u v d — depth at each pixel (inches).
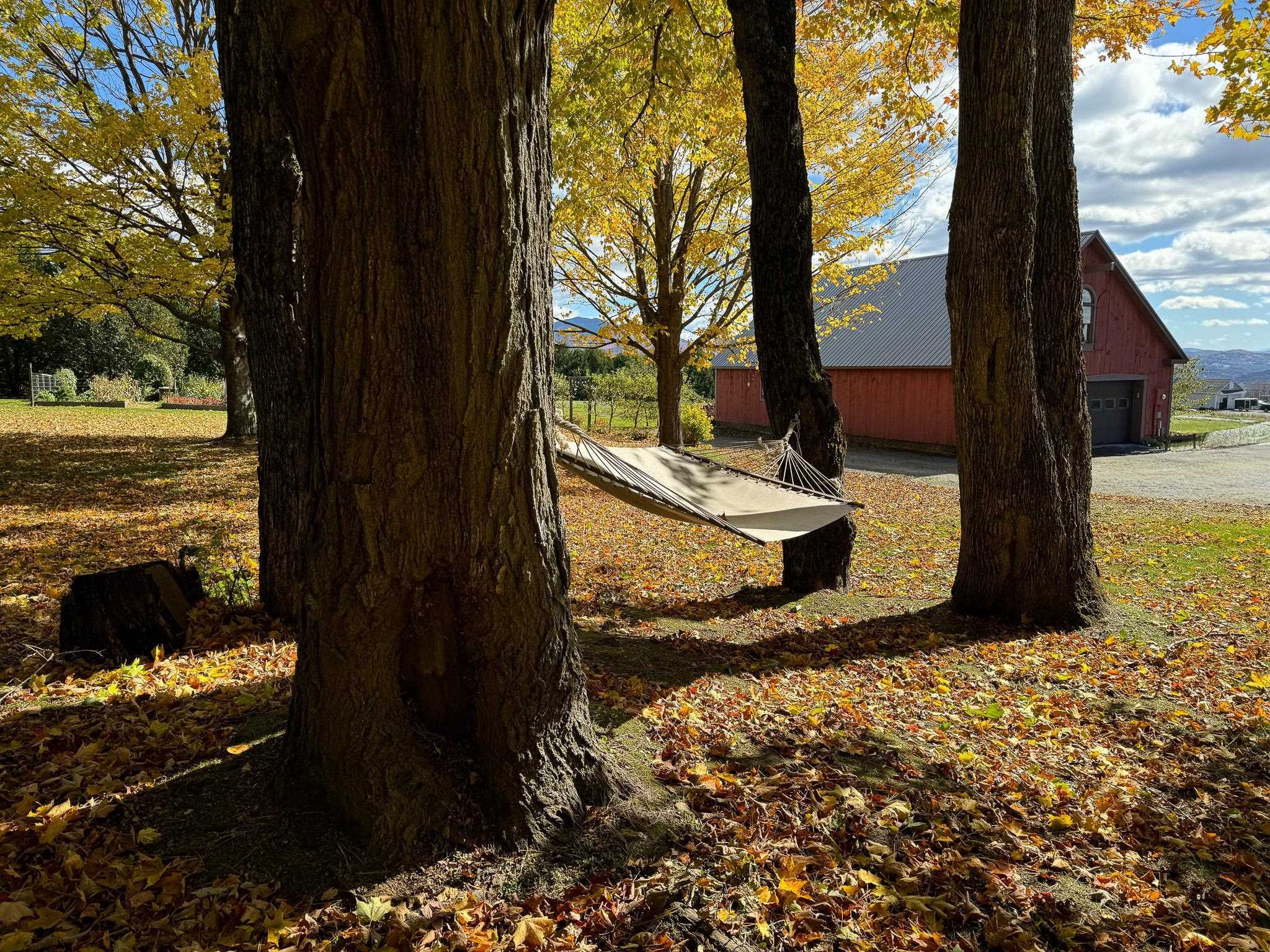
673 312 593.6
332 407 93.9
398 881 92.6
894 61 381.4
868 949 88.7
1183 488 601.9
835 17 353.7
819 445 277.6
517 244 94.1
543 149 99.4
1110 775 143.5
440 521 98.4
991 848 113.2
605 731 134.1
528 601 104.4
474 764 105.3
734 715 154.2
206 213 455.2
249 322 181.2
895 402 942.4
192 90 415.5
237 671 156.4
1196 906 106.2
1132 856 115.2
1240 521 449.4
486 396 95.6
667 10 318.7
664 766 124.6
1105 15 351.3
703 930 89.4
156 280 441.7
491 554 100.6
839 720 156.3
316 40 80.4
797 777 126.9
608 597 267.1
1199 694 187.5
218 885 90.0
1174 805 134.5
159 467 494.9
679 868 99.1
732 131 448.8
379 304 89.7
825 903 95.9
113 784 107.7
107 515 336.2
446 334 92.2
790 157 269.6
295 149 89.2
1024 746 154.0
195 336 1293.1
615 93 367.9
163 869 91.7
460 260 90.1
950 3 318.7
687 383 1219.9
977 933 94.8
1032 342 233.9
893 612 253.9
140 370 1186.6
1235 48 361.1
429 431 95.5
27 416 804.6
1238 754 154.9
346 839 97.2
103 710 133.8
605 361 1409.9
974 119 228.2
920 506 515.2
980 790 131.7
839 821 114.6
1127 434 958.4
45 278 469.7
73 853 91.7
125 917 84.1
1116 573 325.1
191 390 1270.9
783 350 277.0
